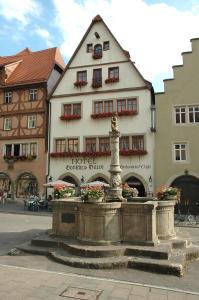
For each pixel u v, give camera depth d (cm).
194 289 670
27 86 3083
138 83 2694
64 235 1038
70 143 2853
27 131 3022
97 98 2803
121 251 878
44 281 689
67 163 2812
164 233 1027
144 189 2545
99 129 2752
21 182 3008
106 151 2688
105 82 2786
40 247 988
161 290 652
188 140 2502
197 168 2450
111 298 600
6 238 1230
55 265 827
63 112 2916
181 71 2594
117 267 809
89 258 851
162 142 2555
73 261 824
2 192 3050
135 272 785
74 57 2950
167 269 775
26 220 1920
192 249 968
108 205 930
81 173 2752
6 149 3109
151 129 2570
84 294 616
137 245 921
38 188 2889
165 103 2592
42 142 2944
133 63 2736
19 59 3544
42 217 2134
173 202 1069
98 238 929
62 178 2820
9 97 3172
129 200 1320
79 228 998
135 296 613
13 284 664
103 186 2323
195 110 2533
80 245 926
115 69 2811
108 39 2855
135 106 2678
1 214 2262
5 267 796
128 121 2655
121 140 2661
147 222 930
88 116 2809
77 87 2889
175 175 2489
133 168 2581
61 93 2944
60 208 1054
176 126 2542
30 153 2997
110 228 936
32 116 3034
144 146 2583
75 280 702
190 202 2439
